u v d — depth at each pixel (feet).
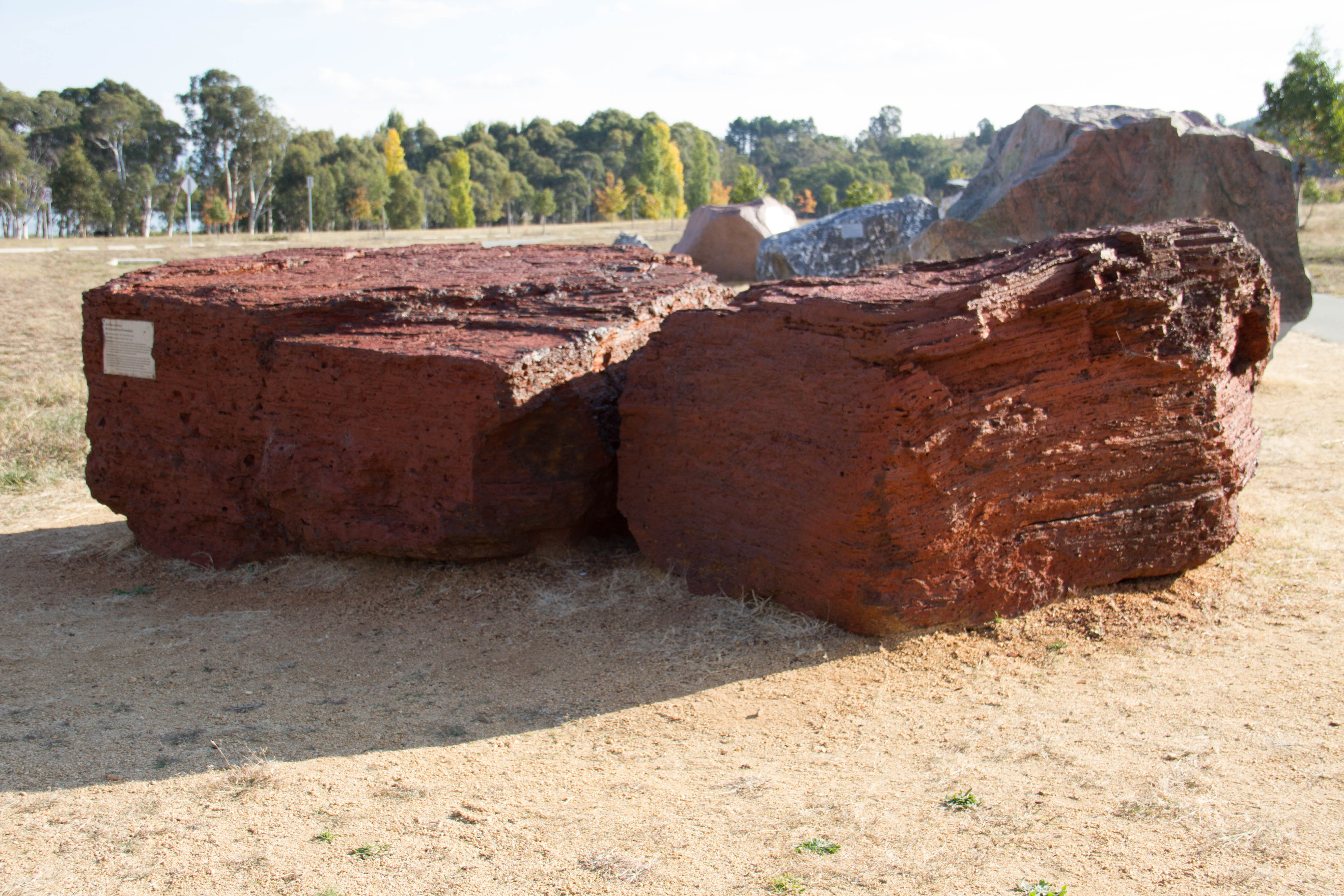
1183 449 19.25
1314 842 11.02
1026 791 12.72
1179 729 14.26
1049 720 14.90
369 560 22.59
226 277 26.68
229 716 16.26
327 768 14.37
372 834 12.42
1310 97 95.20
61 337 63.16
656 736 15.20
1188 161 36.68
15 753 14.98
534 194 213.87
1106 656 17.17
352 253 31.60
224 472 23.75
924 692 16.15
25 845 12.32
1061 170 37.91
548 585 20.90
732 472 19.29
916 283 18.56
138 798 13.55
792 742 14.80
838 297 17.67
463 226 195.21
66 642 19.92
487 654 18.38
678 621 19.04
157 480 24.93
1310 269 81.30
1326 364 43.52
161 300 24.00
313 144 240.73
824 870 11.07
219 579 23.53
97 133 229.04
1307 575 20.01
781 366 18.21
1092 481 18.62
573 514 21.35
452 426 20.12
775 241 65.98
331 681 17.60
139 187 219.82
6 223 236.02
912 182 344.90
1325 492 25.55
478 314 23.44
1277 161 36.14
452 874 11.41
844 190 318.04
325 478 21.83
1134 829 11.57
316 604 21.22
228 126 224.53
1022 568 18.42
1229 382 20.88
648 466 20.61
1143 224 24.44
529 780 13.88
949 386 16.97
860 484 16.89
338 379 21.39
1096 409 18.37
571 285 25.45
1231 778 12.68
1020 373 17.65
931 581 17.53
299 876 11.46
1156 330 18.48
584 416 21.15
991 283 16.84
